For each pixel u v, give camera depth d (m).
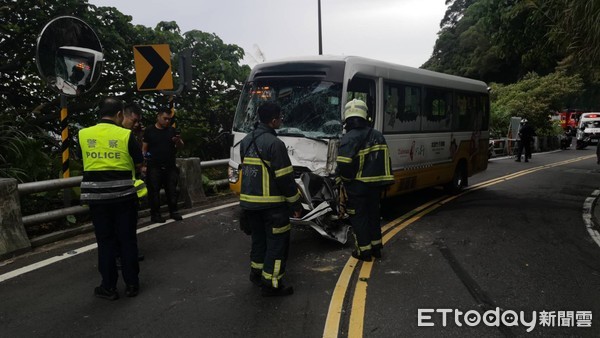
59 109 11.09
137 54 7.93
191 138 11.53
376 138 5.51
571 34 8.98
